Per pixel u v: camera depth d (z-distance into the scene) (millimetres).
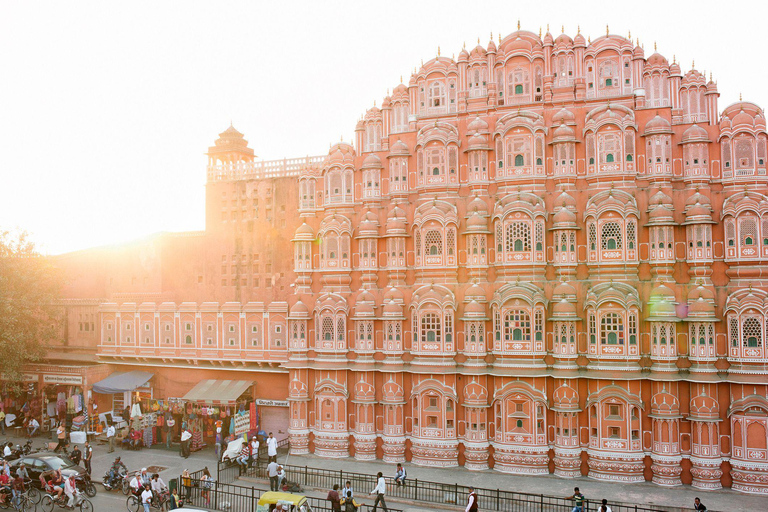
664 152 38844
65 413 50844
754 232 36531
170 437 47344
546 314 39094
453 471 38906
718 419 35406
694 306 36250
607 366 37406
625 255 38250
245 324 48406
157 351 51312
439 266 41688
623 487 35438
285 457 42969
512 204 39750
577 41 41281
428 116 44188
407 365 41625
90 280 57406
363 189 45312
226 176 54188
